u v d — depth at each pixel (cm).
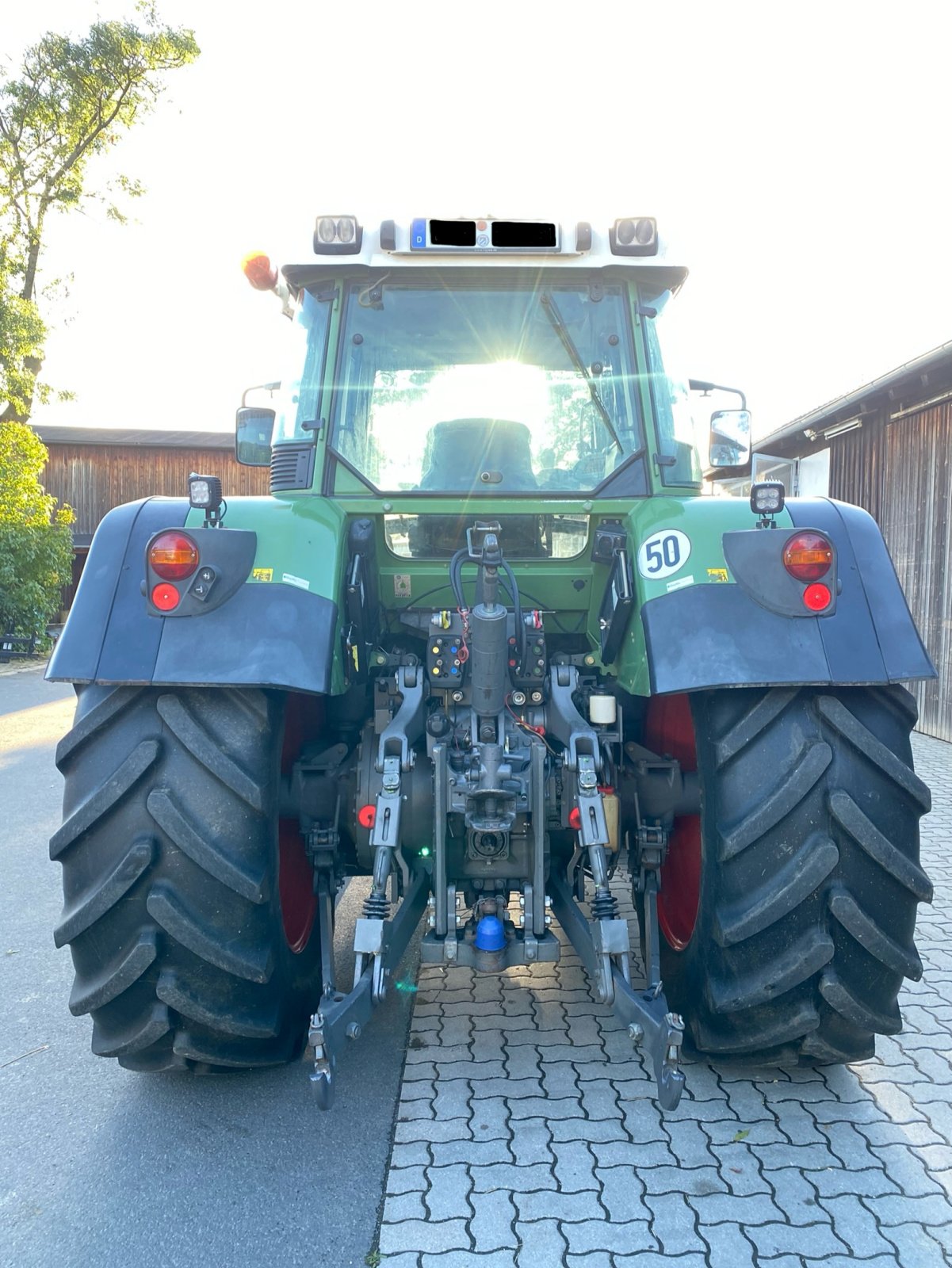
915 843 251
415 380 325
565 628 340
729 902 250
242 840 247
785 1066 297
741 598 257
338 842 302
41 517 1698
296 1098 289
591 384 325
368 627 301
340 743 318
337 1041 229
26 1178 253
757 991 247
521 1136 262
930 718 873
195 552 253
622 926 251
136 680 246
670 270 322
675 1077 220
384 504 317
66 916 250
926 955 383
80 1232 230
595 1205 232
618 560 291
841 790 244
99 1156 262
